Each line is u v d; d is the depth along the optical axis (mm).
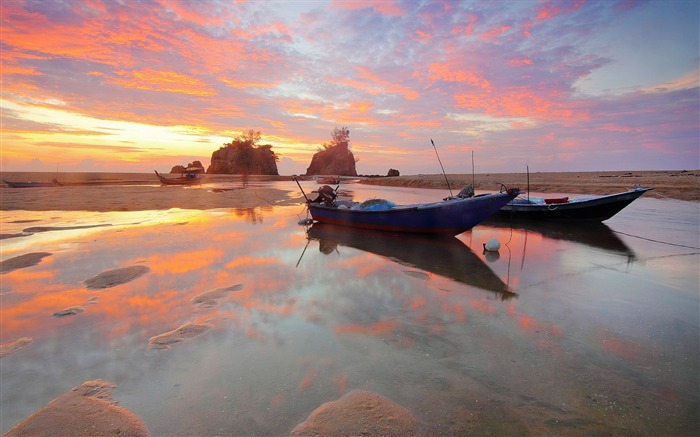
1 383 3445
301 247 9570
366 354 3920
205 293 5828
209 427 2840
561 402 3094
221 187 39531
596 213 12938
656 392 3221
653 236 10883
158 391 3295
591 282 6531
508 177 43906
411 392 3248
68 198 23047
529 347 4062
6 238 10305
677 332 4426
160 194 27203
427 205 10914
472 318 4891
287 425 2844
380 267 7637
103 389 3330
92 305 5336
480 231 12523
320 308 5246
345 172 113500
